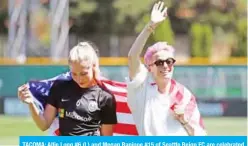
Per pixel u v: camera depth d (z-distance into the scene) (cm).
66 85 1602
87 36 11525
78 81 1569
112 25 11519
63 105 1588
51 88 1616
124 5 11456
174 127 1592
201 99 6359
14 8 7975
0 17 11525
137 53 1616
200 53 10581
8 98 6309
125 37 11562
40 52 9269
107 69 6319
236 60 6988
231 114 6353
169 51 1596
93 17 11519
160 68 1590
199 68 6350
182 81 6341
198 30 10562
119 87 1773
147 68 1627
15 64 6328
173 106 1593
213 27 11800
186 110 1596
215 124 5484
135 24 11462
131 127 1772
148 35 1609
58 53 7788
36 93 1702
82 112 1580
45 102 1708
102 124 1608
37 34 9288
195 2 11775
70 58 1545
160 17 1605
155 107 1593
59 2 7844
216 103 6353
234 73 6359
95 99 1588
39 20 9588
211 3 11800
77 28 11494
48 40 9500
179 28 11762
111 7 11506
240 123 5578
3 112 6316
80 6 11475
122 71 6322
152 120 1590
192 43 10594
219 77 6359
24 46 7975
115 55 11506
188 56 11312
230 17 11775
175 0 11712
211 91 6369
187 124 1592
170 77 1595
